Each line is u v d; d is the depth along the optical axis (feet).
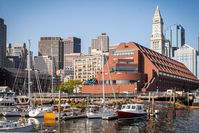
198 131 200.44
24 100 393.50
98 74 608.19
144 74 597.93
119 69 593.42
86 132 196.95
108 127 220.02
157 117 291.38
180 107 409.49
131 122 250.98
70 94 458.09
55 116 255.09
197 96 477.36
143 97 457.27
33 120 251.60
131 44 632.38
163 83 645.92
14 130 177.37
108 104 390.01
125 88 558.97
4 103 315.17
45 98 428.56
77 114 269.85
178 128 215.31
